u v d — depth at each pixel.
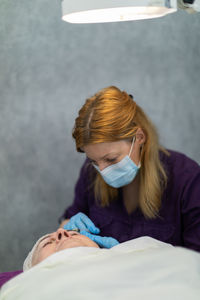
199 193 1.79
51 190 3.08
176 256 1.46
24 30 2.96
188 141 3.10
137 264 1.41
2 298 1.38
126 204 1.94
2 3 2.94
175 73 3.05
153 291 1.24
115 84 3.02
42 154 3.05
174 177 1.83
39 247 1.86
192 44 3.05
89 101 1.69
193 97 3.09
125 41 3.00
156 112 3.06
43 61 2.98
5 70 2.99
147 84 3.04
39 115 3.02
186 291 1.23
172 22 3.01
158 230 1.87
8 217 3.09
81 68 3.00
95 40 2.98
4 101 3.02
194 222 1.78
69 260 1.50
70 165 3.06
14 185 3.07
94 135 1.61
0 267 3.11
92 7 1.33
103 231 2.01
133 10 1.55
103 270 1.38
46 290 1.29
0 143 3.04
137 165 1.76
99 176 1.95
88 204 2.11
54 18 2.95
